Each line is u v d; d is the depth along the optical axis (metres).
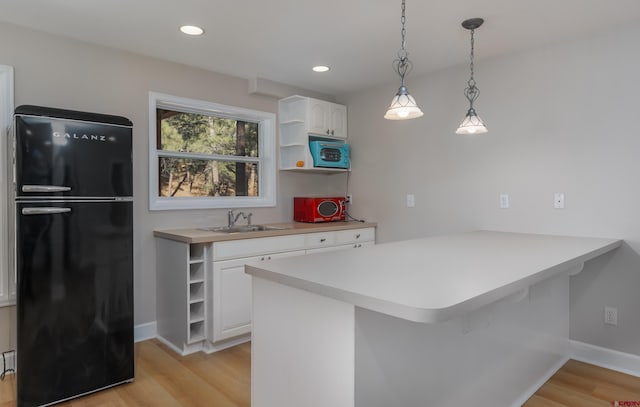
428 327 1.54
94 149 2.26
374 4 2.20
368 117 3.93
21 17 2.38
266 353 1.64
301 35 2.63
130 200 2.40
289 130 3.86
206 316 2.88
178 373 2.55
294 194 4.05
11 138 2.44
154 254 3.12
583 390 2.34
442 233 3.38
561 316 2.67
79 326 2.22
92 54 2.80
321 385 1.38
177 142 3.34
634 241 2.46
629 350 2.54
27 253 2.06
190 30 2.57
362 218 4.02
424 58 3.07
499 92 3.01
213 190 3.57
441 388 1.62
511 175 2.96
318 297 1.39
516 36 2.63
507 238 2.58
